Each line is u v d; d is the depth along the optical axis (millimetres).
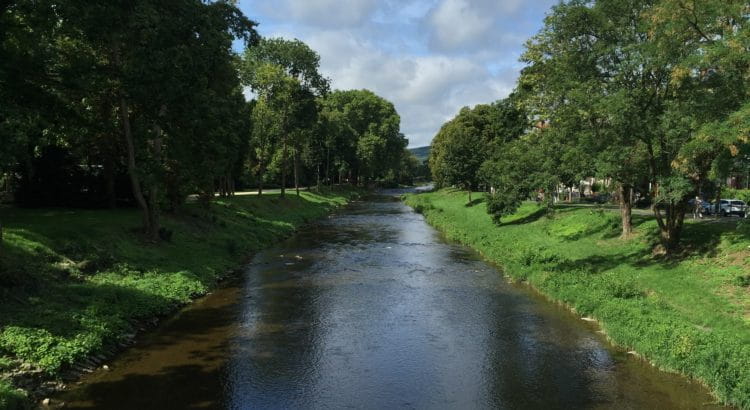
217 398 11711
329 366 13711
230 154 34281
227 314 18281
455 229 41375
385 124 106000
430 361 14164
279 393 12039
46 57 16938
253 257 30344
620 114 19250
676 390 12305
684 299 17266
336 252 32406
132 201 32812
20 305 14266
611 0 20906
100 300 16109
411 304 19922
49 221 23281
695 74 19594
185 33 19766
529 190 40469
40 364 11969
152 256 23062
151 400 11508
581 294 19297
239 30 23000
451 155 60500
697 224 25109
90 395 11680
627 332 15250
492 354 14695
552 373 13367
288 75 58031
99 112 25031
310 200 66250
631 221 29266
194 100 21250
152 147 28266
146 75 18938
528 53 33438
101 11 17000
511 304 20000
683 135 18641
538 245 30281
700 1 16766
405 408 11430
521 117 42000
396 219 55156
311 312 18688
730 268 18797
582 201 54625
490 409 11398
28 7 16062
